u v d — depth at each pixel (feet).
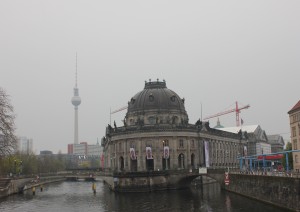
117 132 502.38
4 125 341.21
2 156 350.64
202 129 522.88
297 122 391.24
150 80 552.00
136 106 526.57
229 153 620.90
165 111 513.86
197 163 500.33
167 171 433.48
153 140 477.77
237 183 361.51
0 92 350.84
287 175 250.16
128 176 413.59
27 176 485.15
